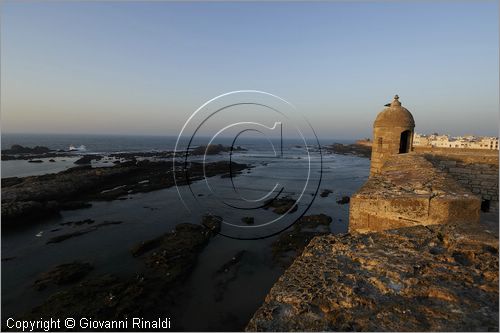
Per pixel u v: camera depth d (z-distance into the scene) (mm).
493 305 2551
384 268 3256
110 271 15992
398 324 2424
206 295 13938
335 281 3152
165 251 17891
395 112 13508
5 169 54688
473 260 3283
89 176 40562
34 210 25688
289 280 3352
